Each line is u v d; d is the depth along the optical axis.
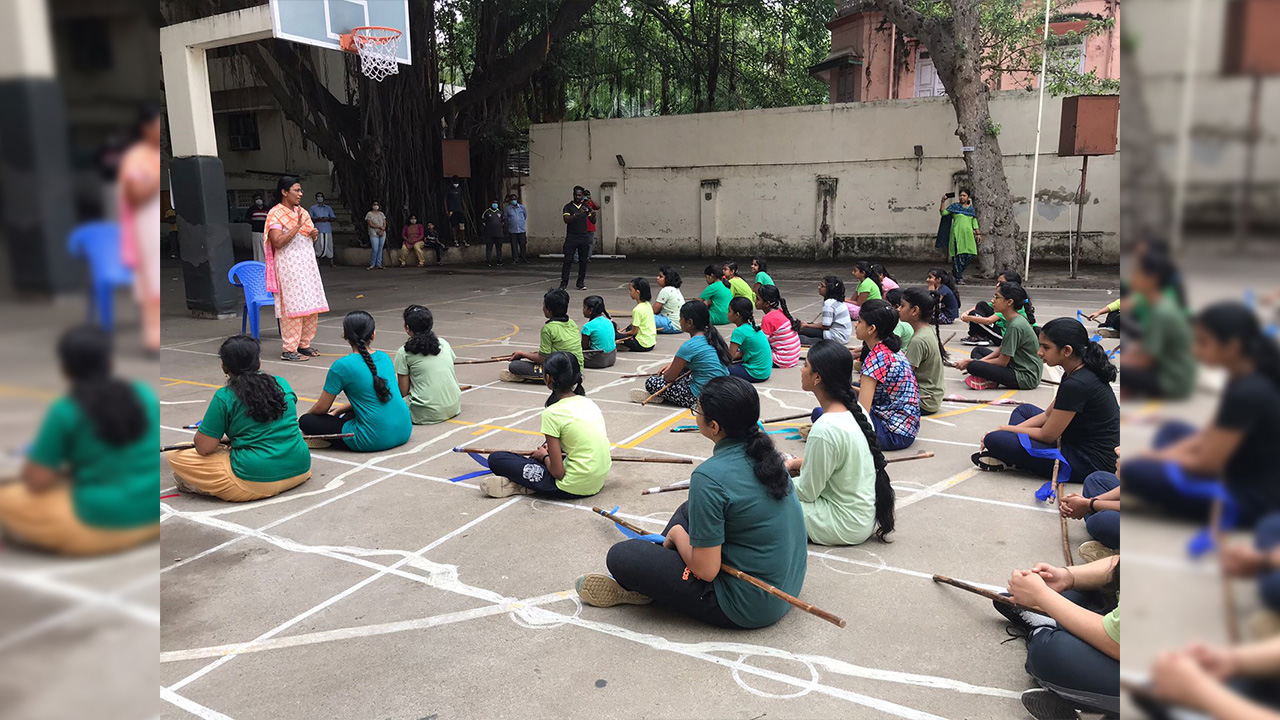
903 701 2.51
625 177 19.38
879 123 16.38
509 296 12.61
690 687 2.59
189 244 9.91
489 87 17.47
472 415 5.84
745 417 2.76
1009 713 2.45
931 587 3.23
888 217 16.67
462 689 2.59
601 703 2.51
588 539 3.73
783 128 17.38
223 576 3.40
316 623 3.02
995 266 13.42
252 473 4.15
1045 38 12.64
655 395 6.11
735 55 20.48
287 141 20.83
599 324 7.41
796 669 2.69
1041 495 4.07
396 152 17.34
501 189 20.62
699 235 18.73
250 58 16.02
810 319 10.09
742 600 2.81
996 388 6.46
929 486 4.33
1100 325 8.15
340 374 4.86
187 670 2.72
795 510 2.89
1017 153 15.10
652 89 21.73
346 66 17.19
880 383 4.84
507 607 3.12
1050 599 2.48
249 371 4.16
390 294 12.91
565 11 16.48
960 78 12.99
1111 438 4.00
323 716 2.47
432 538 3.76
